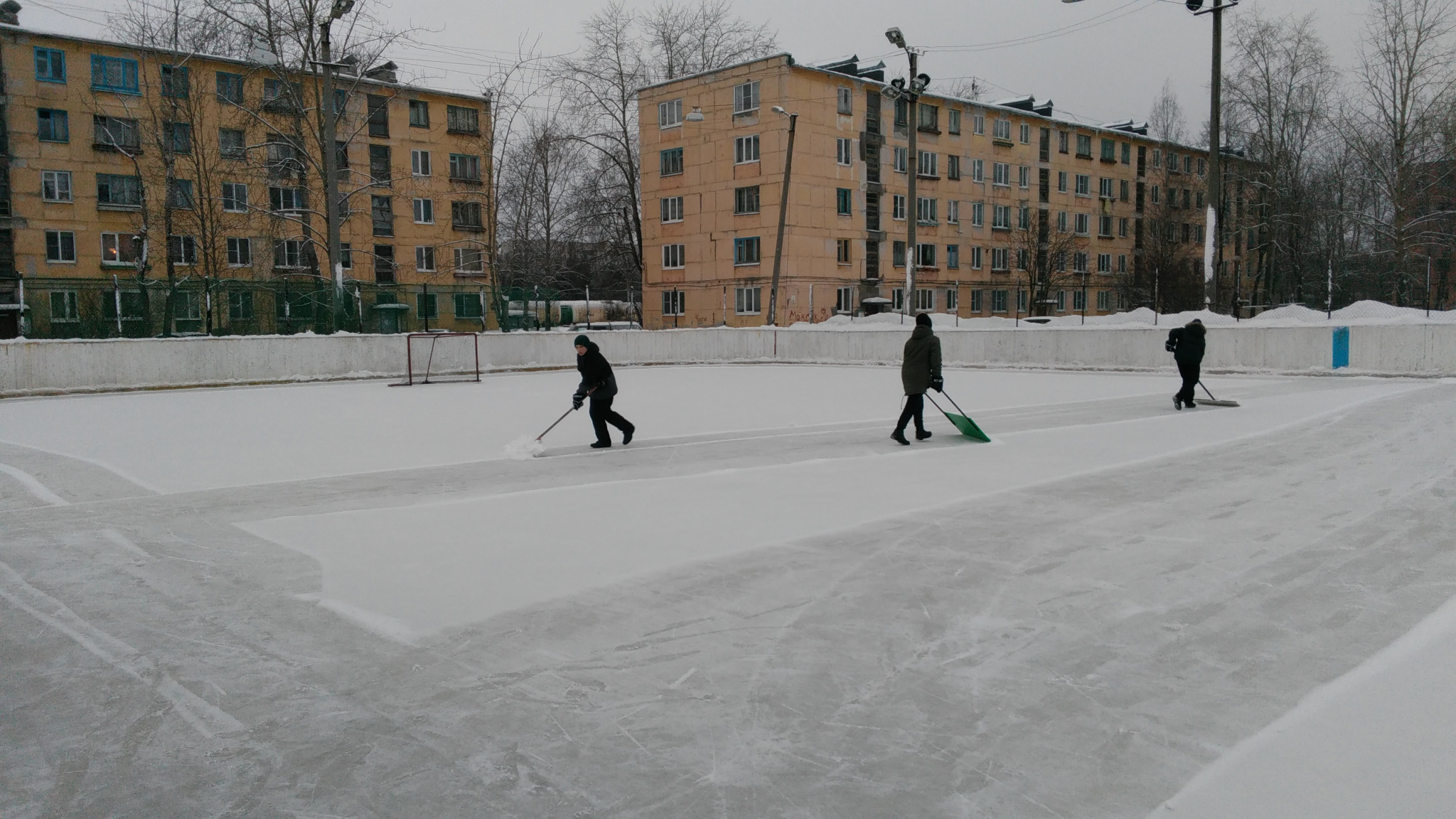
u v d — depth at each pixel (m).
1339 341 20.81
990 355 27.62
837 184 47.59
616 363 31.98
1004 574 5.75
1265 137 44.22
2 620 5.26
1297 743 3.49
